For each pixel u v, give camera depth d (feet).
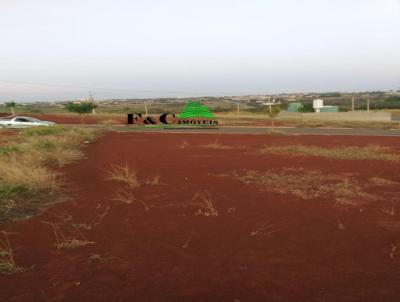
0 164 32.14
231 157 50.11
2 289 12.73
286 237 18.22
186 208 23.63
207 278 13.65
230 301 11.99
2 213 21.72
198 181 32.83
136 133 100.32
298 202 25.38
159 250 16.43
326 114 183.11
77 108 124.06
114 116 181.57
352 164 43.47
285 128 123.85
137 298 12.16
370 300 12.06
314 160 46.96
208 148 62.18
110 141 75.87
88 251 16.26
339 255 15.92
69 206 23.81
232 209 23.45
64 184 30.22
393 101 305.94
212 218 21.45
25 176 28.37
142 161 45.55
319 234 18.69
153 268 14.51
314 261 15.26
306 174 36.40
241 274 13.99
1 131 91.66
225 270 14.35
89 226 19.79
